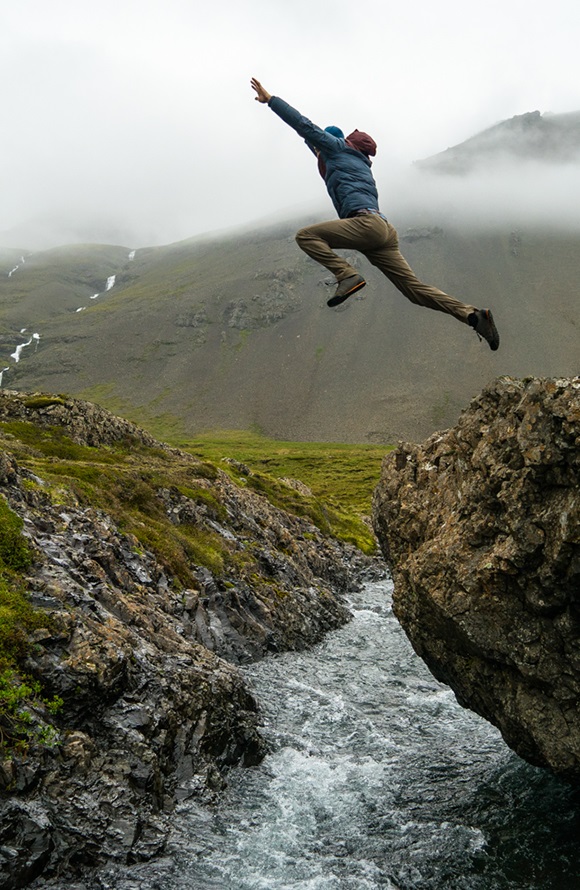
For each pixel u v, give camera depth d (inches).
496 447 516.7
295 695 990.4
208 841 561.3
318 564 2060.8
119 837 525.0
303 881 513.3
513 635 513.3
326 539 2628.0
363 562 2623.0
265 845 563.2
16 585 696.4
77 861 497.7
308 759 752.3
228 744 722.2
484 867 533.3
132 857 519.2
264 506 2341.3
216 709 741.9
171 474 1994.3
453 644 600.1
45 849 486.0
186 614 1101.7
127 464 2030.0
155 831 551.8
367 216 352.2
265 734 813.9
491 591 512.1
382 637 1486.2
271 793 665.0
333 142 364.8
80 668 613.3
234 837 574.2
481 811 624.1
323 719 888.3
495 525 514.9
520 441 464.1
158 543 1289.4
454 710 940.0
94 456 2011.6
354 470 7416.3
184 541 1409.9
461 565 535.5
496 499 513.3
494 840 572.1
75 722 597.9
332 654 1307.8
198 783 636.7
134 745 604.7
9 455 1219.2
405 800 652.1
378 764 740.0
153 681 689.6
